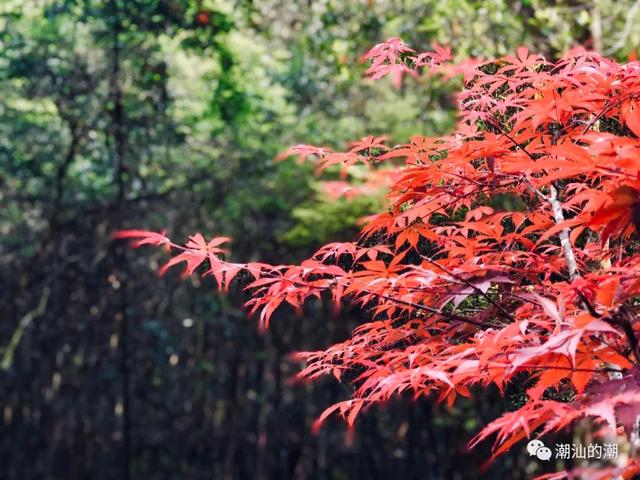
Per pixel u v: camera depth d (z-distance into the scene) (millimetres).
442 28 9094
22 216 17375
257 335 18188
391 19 10508
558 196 2848
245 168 15555
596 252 2689
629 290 1941
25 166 15953
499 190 2693
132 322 17719
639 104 2275
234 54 14164
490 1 8734
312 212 12258
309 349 17734
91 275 17219
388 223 2578
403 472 18672
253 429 19516
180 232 16609
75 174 16828
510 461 16031
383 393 2201
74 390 18875
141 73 13820
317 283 2375
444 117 11570
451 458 17016
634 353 1905
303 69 15469
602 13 8867
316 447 19453
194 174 15898
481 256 2449
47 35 14703
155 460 19656
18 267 17703
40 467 19047
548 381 1948
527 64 2674
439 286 2414
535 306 2529
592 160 1823
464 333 2590
